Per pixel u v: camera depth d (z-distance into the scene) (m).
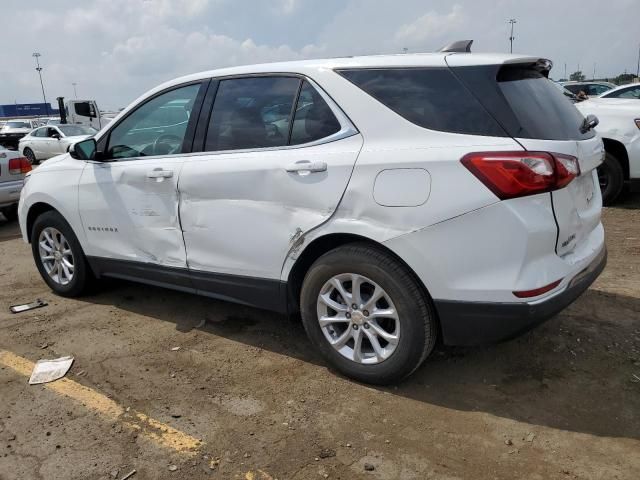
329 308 3.28
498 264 2.69
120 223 4.14
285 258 3.29
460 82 2.86
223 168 3.47
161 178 3.79
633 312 4.02
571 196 2.86
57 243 4.80
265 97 3.45
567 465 2.53
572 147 2.78
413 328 2.95
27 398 3.22
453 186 2.71
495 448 2.66
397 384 3.23
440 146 2.78
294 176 3.17
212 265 3.66
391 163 2.85
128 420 2.98
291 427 2.88
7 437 2.85
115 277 4.44
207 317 4.33
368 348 3.28
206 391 3.25
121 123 4.19
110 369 3.54
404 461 2.59
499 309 2.72
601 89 18.98
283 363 3.55
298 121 3.27
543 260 2.71
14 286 5.27
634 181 7.14
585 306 4.14
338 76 3.17
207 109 3.69
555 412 2.92
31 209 4.89
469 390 3.16
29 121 34.00
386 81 3.04
